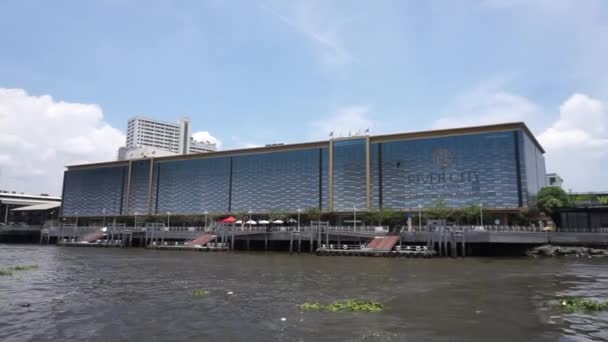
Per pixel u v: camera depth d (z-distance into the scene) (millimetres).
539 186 138250
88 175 191250
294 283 39938
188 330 21422
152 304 28531
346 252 81562
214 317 24406
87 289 35562
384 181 128375
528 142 122250
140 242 120562
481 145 117688
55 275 46031
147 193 173750
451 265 60719
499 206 112688
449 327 21672
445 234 80875
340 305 27344
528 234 82625
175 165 169750
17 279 42219
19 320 23609
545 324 22219
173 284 38906
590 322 22641
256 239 100688
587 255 79062
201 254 88000
